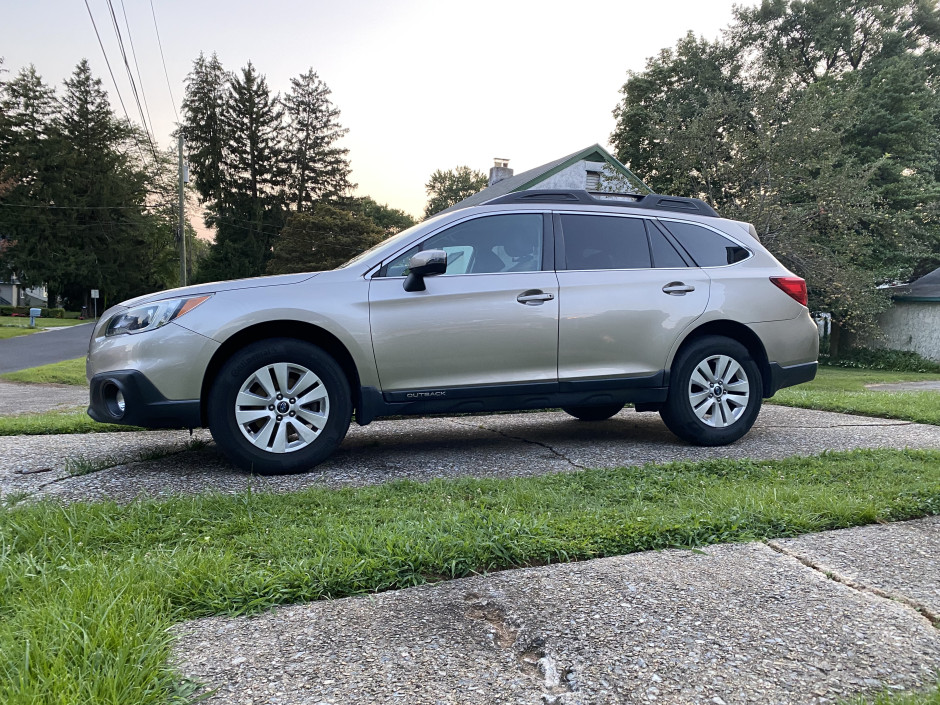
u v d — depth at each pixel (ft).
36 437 15.44
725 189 54.85
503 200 13.71
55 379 43.47
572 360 13.14
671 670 5.02
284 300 11.60
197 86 175.94
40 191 161.58
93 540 7.60
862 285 54.29
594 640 5.47
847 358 75.46
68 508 8.47
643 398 13.70
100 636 4.97
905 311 71.72
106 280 166.09
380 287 12.21
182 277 100.53
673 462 11.96
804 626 5.72
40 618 5.25
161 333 11.04
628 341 13.44
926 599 6.25
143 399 10.94
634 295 13.53
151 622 5.46
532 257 13.33
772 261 15.03
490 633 5.61
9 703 4.14
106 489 10.44
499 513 8.54
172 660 5.02
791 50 86.38
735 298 14.20
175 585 6.20
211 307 11.33
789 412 19.77
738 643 5.42
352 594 6.38
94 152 165.58
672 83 87.20
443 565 6.85
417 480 11.19
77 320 139.74
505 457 13.21
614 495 9.77
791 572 6.89
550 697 4.67
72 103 166.20
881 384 50.78
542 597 6.28
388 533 7.48
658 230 14.38
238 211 175.32
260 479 11.27
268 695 4.67
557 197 14.01
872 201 60.23
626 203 14.65
